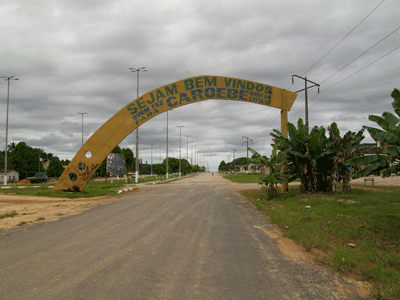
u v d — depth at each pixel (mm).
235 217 10438
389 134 8883
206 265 5016
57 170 70250
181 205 13680
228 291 3945
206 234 7484
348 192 15500
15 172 59969
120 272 4574
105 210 12219
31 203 14969
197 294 3812
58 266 4852
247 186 28484
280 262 5352
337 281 4488
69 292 3805
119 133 22188
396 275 4672
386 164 8969
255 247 6363
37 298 3621
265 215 11047
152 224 8758
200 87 22547
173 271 4664
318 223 8844
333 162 15789
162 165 83125
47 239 6852
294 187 23047
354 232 7594
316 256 5855
